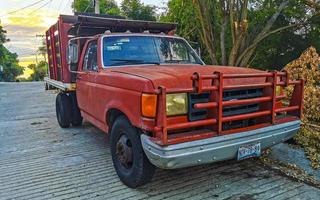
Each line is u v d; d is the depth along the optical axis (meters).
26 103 12.43
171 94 3.50
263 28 8.76
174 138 3.40
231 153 3.74
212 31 9.12
